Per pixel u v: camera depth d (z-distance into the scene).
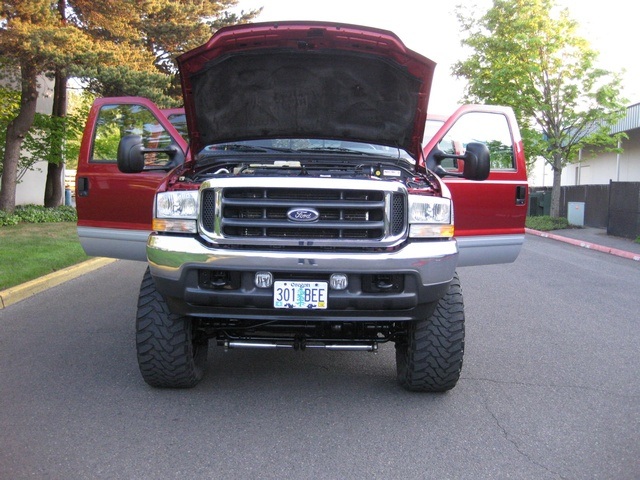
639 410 4.50
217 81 4.74
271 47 4.49
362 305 3.97
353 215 4.02
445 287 4.11
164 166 5.71
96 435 3.86
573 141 22.38
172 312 4.27
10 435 3.84
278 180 3.95
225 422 4.11
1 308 7.59
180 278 3.99
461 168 6.13
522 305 8.36
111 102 6.12
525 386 5.00
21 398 4.49
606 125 22.44
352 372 5.27
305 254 3.91
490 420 4.26
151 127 6.09
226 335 4.69
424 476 3.43
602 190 21.70
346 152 5.21
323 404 4.49
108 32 19.23
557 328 7.06
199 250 3.95
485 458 3.67
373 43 4.45
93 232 6.11
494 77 20.70
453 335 4.39
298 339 4.52
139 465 3.47
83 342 6.05
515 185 6.05
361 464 3.56
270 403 4.48
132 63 18.80
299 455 3.65
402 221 4.04
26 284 8.53
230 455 3.63
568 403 4.62
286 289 3.95
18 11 15.51
